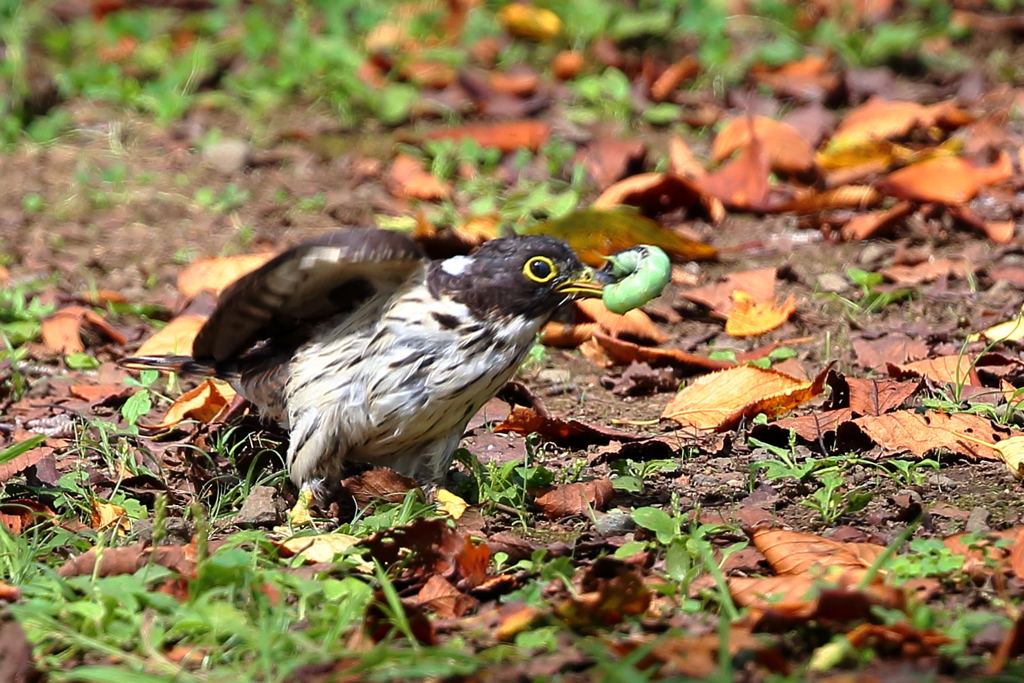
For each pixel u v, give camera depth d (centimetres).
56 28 2045
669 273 904
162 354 1217
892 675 626
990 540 789
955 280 1334
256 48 1938
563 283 897
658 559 802
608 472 978
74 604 708
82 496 937
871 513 874
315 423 920
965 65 1881
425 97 1823
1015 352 1159
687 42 1964
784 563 764
